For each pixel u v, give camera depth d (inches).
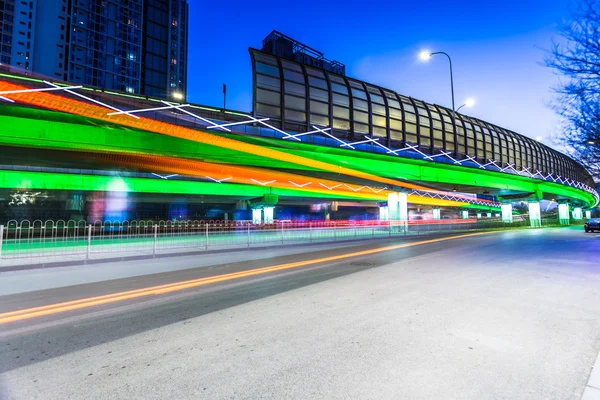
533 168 1769.2
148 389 120.0
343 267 410.6
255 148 907.4
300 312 214.1
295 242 786.8
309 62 2110.0
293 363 139.6
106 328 190.5
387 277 331.9
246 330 182.1
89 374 132.7
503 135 1616.6
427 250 599.5
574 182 2203.5
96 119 689.0
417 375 127.2
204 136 816.3
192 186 1791.3
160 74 4734.3
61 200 1948.8
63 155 993.5
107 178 1535.4
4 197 1780.3
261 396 114.0
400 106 1199.6
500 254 514.0
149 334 179.2
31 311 228.2
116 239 591.8
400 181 1402.6
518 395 112.4
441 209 5078.7
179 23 5024.6
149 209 2610.7
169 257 543.2
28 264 423.2
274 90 918.4
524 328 177.2
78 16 3882.9
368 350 151.3
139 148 783.1
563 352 146.4
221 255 569.6
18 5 3481.8
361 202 2896.2
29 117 674.2
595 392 111.4
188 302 249.3
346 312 211.8
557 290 263.4
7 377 130.7
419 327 180.7
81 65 3885.3
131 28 4323.3
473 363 136.8
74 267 441.1
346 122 1051.9
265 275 365.4
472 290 266.8
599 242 723.4
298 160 1000.2
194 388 120.3
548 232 1229.7
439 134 1302.9
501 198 2161.7
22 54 3499.0
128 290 295.4
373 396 112.9
